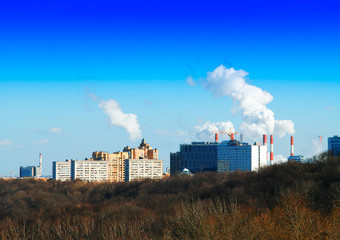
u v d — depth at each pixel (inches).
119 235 4133.9
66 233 4694.9
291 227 2561.5
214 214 3213.6
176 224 3363.7
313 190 4589.1
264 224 2669.8
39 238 4667.8
